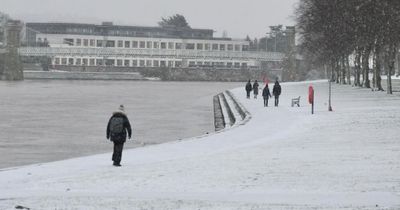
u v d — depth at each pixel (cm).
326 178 3422
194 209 2559
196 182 3406
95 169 4097
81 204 2714
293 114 8475
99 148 6644
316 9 17300
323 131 6222
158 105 15088
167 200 2819
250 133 6391
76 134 8181
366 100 10750
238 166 3991
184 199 2852
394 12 10956
